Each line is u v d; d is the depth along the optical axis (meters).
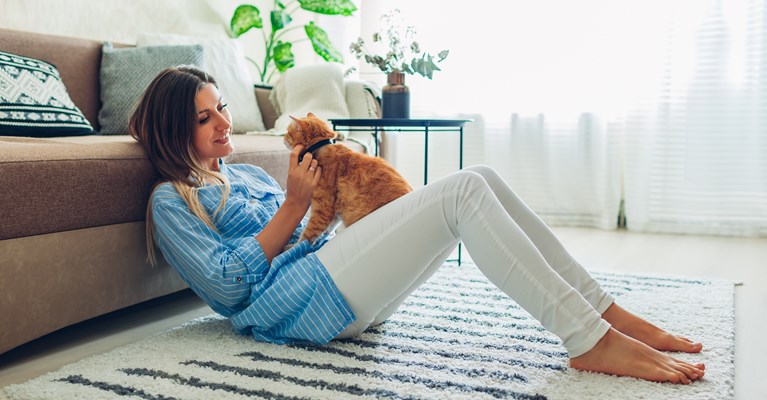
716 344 1.46
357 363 1.33
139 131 1.55
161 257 1.68
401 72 2.52
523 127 3.43
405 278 1.32
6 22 2.25
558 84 3.33
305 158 1.41
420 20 3.54
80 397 1.17
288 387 1.21
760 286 2.10
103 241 1.49
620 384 1.21
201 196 1.47
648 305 1.80
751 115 2.97
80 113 2.13
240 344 1.45
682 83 3.06
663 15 3.04
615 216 3.26
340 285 1.32
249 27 3.43
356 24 3.71
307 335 1.38
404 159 3.73
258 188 1.68
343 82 2.88
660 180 3.15
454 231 1.31
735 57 2.97
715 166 3.05
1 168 1.26
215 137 1.51
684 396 1.15
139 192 1.56
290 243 1.56
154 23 2.98
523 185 3.47
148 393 1.19
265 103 2.96
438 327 1.59
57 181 1.36
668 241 2.94
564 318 1.24
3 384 1.28
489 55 3.45
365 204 1.39
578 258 2.58
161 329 1.66
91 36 2.63
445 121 2.29
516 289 1.24
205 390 1.20
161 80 1.51
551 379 1.24
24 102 1.90
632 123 3.16
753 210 3.02
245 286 1.38
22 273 1.32
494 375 1.27
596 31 3.21
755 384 1.27
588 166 3.32
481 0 3.42
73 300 1.43
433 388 1.21
